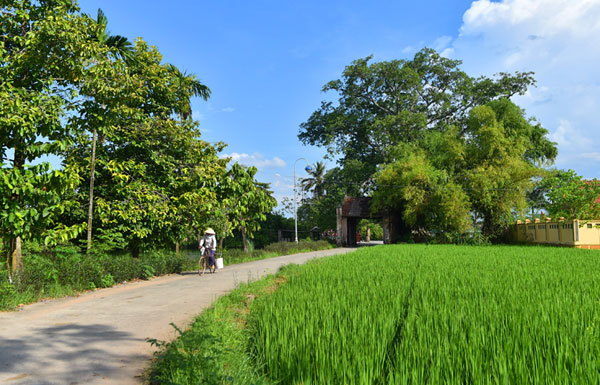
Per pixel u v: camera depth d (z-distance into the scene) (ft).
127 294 36.78
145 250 65.00
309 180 239.91
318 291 27.20
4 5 38.47
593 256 59.67
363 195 179.22
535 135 151.23
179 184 61.41
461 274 36.94
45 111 35.91
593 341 15.17
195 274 56.75
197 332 16.63
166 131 59.93
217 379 12.21
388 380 12.71
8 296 30.48
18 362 16.71
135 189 55.31
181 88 71.20
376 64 160.04
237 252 98.43
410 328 17.34
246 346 17.17
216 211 63.21
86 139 54.13
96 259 44.37
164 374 14.28
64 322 24.59
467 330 17.40
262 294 30.89
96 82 41.32
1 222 31.94
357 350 14.35
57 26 36.96
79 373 15.44
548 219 111.45
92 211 53.01
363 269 43.37
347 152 179.01
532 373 13.05
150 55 64.75
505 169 128.16
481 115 134.10
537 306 21.07
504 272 38.37
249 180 69.10
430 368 13.12
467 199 128.77
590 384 12.16
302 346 15.12
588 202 105.50
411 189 132.87
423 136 152.35
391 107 173.17
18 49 39.22
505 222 131.34
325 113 181.57
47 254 46.19
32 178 31.78
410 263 50.06
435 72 164.96
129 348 18.85
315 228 220.02
